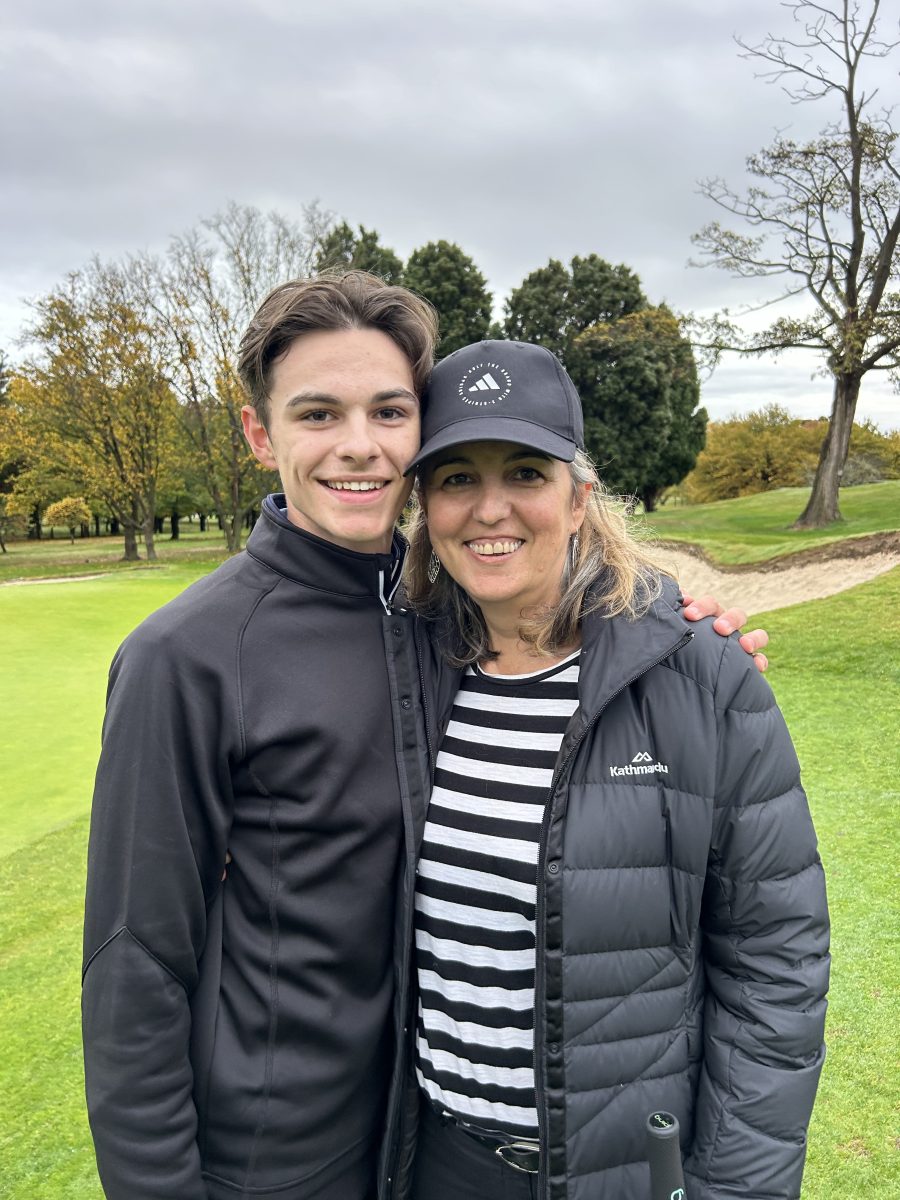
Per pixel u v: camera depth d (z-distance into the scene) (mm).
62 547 38375
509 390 1439
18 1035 3102
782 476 41156
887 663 7633
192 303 26438
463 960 1466
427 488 1533
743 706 1394
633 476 30703
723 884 1415
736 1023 1413
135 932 1343
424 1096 1562
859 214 17406
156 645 1359
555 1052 1347
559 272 31391
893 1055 2762
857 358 16891
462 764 1517
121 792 1346
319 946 1437
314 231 26516
